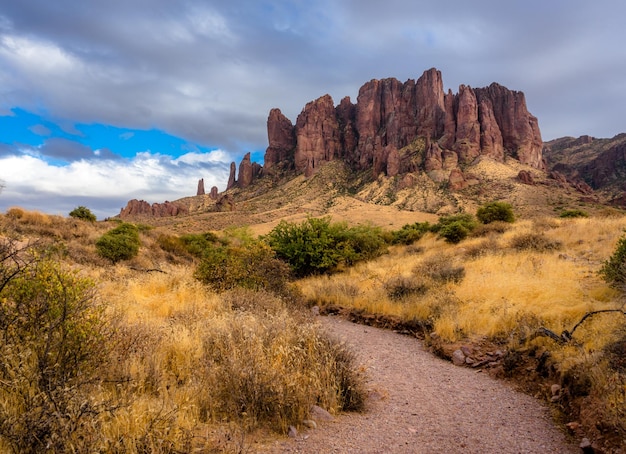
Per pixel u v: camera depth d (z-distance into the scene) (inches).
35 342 140.6
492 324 300.8
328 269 706.2
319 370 188.5
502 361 254.2
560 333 253.1
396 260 719.1
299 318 313.0
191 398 155.3
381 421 170.2
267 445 137.2
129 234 794.8
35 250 167.8
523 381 230.5
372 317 400.5
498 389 221.5
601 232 658.2
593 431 151.3
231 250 505.7
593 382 176.1
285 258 704.4
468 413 185.0
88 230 862.5
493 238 745.0
